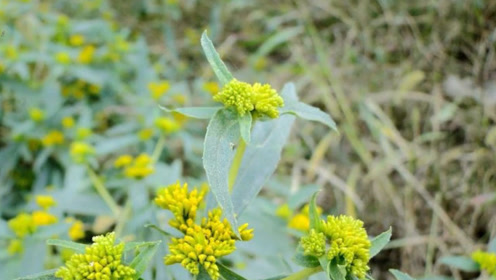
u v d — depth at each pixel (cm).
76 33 97
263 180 36
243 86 33
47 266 52
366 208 83
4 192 75
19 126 75
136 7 117
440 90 92
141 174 58
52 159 77
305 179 86
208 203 36
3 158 75
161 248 41
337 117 93
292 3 119
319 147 87
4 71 82
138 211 54
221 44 117
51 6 107
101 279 31
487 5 93
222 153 32
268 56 114
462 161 83
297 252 33
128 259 37
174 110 32
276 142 37
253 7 121
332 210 82
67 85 87
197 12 122
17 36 86
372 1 107
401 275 34
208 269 33
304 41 110
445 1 97
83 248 32
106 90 88
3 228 51
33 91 81
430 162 83
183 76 105
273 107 33
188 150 73
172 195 35
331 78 96
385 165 84
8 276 49
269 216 53
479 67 90
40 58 83
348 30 110
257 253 50
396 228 80
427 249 75
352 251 33
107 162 80
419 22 100
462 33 94
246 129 32
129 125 78
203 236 33
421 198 81
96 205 61
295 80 103
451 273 71
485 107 85
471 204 78
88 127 77
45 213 53
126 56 92
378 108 92
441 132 88
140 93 89
